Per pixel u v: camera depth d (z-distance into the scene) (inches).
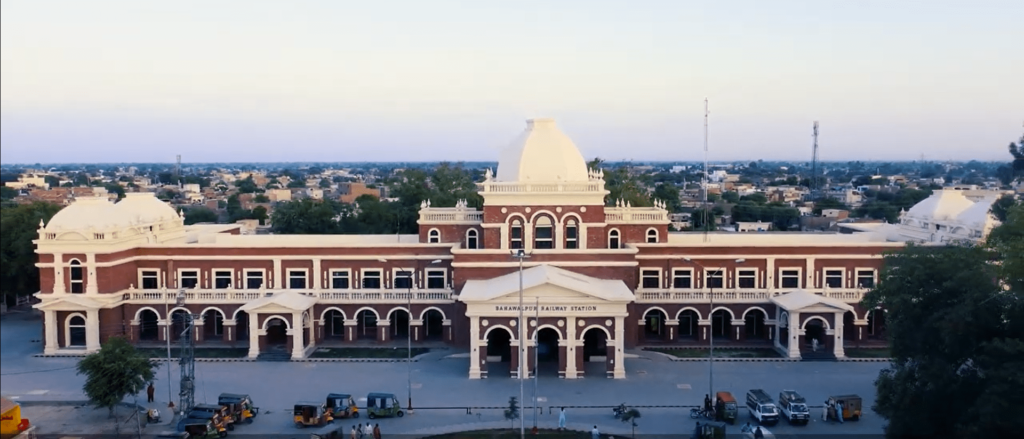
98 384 2058.3
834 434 2009.1
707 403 2146.9
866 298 2074.3
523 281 2596.0
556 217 2906.0
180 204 7337.6
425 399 2311.8
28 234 3378.4
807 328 3038.9
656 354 2824.8
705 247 3046.3
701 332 2977.4
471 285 2765.7
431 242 3147.1
